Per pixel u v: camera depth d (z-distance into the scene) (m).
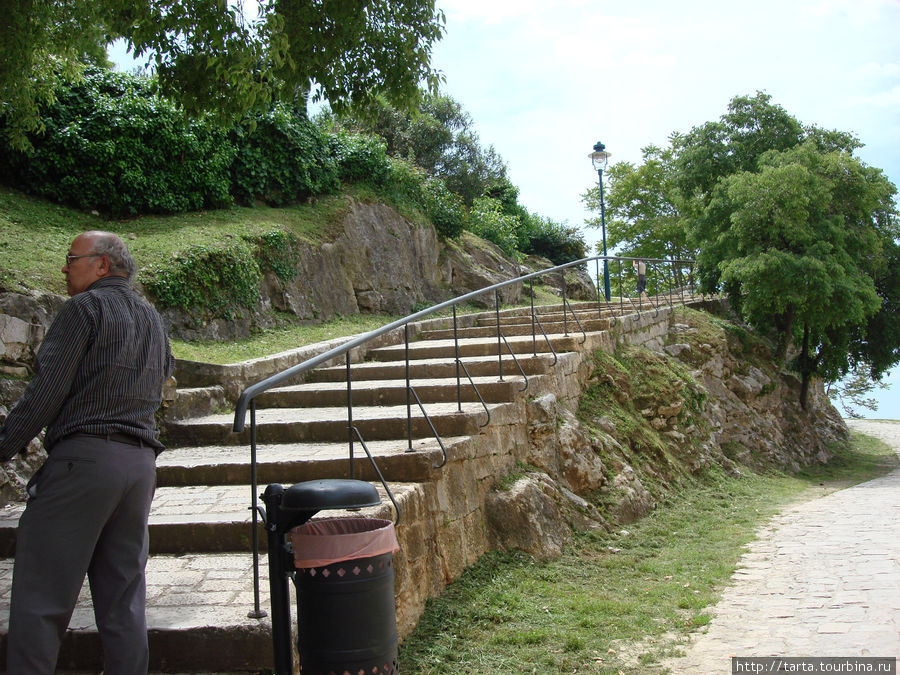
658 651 4.38
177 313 9.36
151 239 10.13
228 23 6.12
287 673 3.20
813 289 16.00
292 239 12.07
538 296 19.16
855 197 17.28
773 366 17.50
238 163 12.84
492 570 5.98
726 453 13.60
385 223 14.84
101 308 3.08
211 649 3.52
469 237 19.81
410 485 5.29
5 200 10.01
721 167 19.38
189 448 6.59
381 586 3.08
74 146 10.59
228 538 4.69
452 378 8.62
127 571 3.09
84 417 3.00
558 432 8.38
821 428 19.17
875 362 19.83
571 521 7.46
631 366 11.59
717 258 18.06
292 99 7.69
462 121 25.62
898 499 10.52
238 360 8.75
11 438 2.91
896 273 19.16
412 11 7.45
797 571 6.21
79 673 3.50
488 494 6.59
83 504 2.93
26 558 2.91
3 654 3.53
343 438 6.53
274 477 5.68
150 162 11.36
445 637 4.57
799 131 19.28
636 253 33.22
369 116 8.00
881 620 4.65
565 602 5.34
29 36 7.47
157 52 6.73
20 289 6.28
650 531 8.05
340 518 3.38
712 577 6.16
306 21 7.12
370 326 12.62
